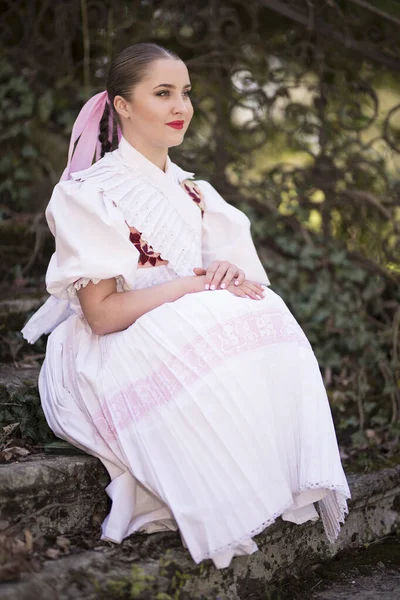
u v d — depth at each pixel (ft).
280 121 13.75
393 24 12.53
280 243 13.17
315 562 8.43
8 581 6.29
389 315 12.78
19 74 14.62
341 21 12.85
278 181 13.79
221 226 8.73
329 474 7.06
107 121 8.82
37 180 14.51
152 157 8.24
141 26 14.25
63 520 7.44
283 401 7.20
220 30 13.79
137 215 7.86
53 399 7.93
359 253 12.90
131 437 7.17
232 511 6.76
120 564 6.80
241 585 7.46
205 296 7.38
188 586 6.95
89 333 8.04
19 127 14.35
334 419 11.35
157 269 8.05
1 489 7.02
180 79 8.00
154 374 7.19
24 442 8.32
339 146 13.20
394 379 11.78
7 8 14.96
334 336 12.57
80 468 7.54
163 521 7.43
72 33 14.58
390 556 8.97
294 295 12.85
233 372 7.03
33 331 8.87
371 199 12.85
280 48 13.82
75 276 7.47
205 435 6.90
